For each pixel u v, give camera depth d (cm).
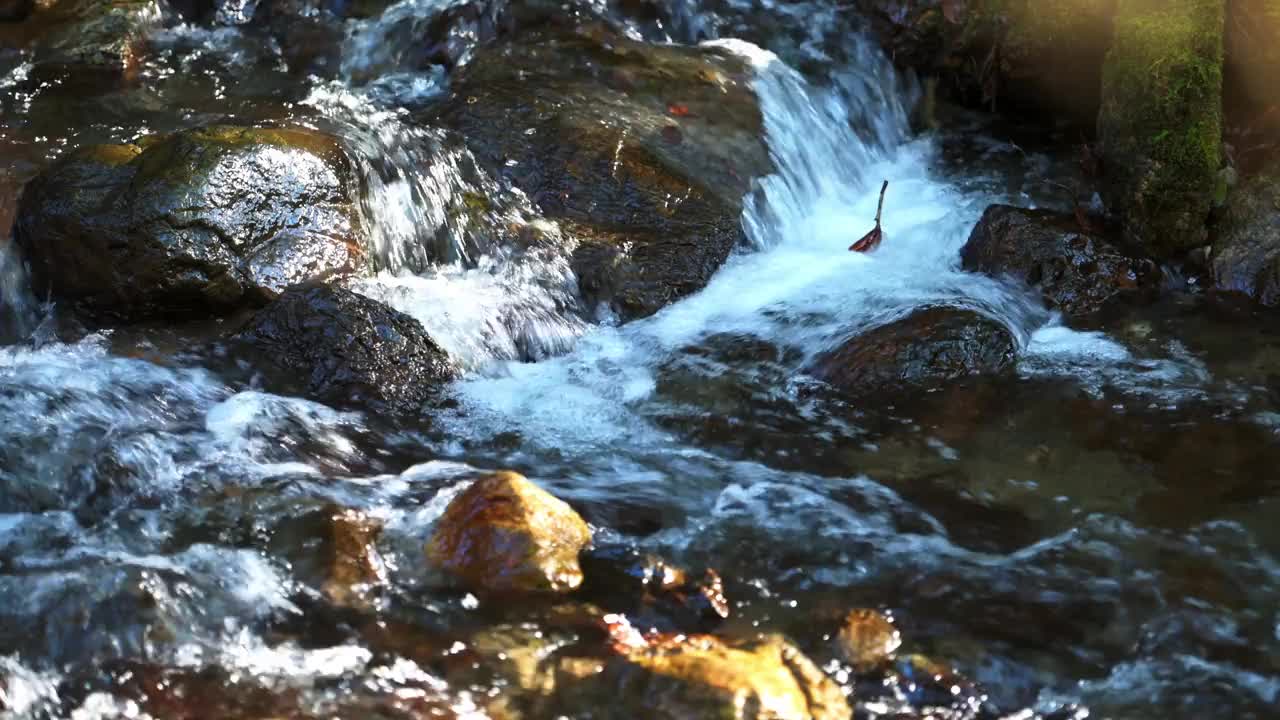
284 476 485
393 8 856
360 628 405
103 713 366
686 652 382
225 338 573
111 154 626
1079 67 788
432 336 582
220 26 865
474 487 446
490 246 655
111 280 585
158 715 366
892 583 439
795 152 767
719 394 567
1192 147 647
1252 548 464
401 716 368
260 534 450
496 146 710
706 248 670
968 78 835
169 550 441
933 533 470
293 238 607
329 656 392
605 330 622
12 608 404
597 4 852
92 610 404
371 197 656
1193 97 644
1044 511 486
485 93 750
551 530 436
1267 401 561
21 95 761
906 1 835
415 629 405
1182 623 422
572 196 688
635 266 649
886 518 479
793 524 473
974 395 562
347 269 613
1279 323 626
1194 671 400
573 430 538
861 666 395
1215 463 516
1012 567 450
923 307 605
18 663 383
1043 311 638
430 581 428
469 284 630
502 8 831
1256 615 428
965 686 388
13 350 566
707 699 360
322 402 539
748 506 484
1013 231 664
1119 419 546
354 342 555
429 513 462
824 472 511
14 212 641
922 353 574
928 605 428
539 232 661
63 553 439
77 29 816
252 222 600
